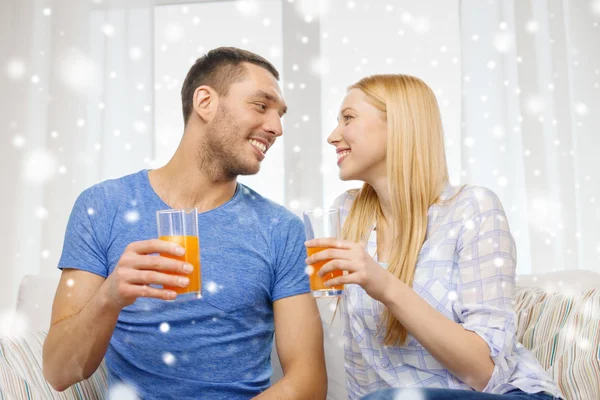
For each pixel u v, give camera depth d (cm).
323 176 255
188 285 106
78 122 268
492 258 127
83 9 272
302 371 136
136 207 145
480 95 246
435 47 257
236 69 151
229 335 142
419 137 137
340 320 160
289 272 149
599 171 247
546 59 250
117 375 140
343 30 261
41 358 143
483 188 136
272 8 270
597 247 246
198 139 150
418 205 136
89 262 139
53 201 265
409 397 101
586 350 127
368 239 147
